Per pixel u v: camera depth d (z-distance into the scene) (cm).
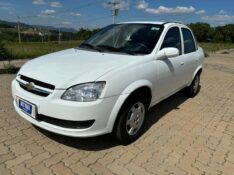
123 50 407
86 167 312
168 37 454
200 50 632
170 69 443
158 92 419
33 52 1444
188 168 326
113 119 327
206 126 462
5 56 1206
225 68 1304
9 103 507
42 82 315
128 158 337
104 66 332
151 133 416
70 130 308
